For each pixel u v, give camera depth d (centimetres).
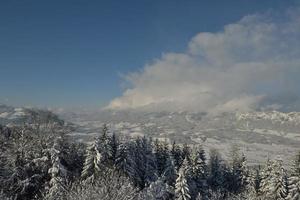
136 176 5741
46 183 4331
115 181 3156
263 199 6262
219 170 8294
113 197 2800
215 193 6800
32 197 4412
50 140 4706
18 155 4528
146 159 6397
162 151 7488
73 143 5691
